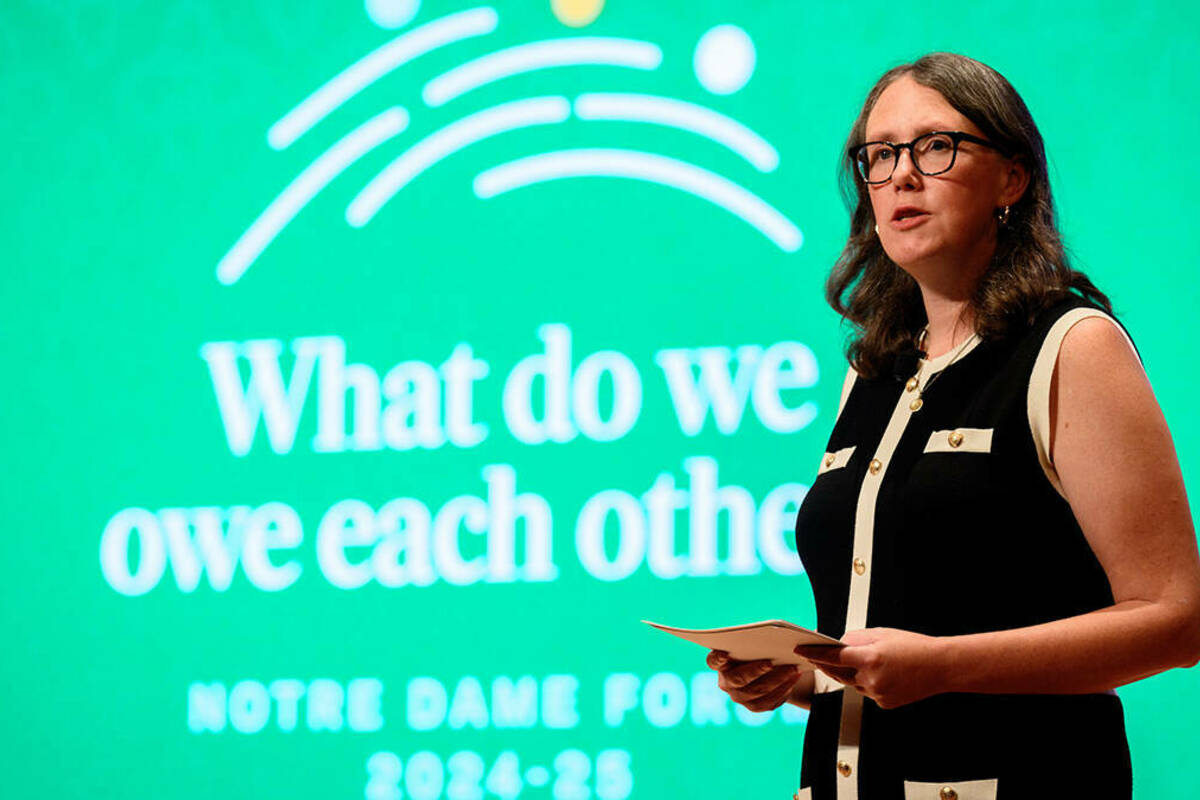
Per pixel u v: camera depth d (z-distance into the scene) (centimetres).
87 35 1290
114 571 1222
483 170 1205
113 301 1256
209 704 1188
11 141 1291
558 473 1152
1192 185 1049
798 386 1119
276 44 1259
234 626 1193
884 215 499
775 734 1088
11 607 1231
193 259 1248
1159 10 1070
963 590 450
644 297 1159
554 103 1201
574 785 1114
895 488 471
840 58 1145
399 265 1209
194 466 1221
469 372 1183
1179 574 423
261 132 1252
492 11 1224
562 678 1128
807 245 1133
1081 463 434
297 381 1213
